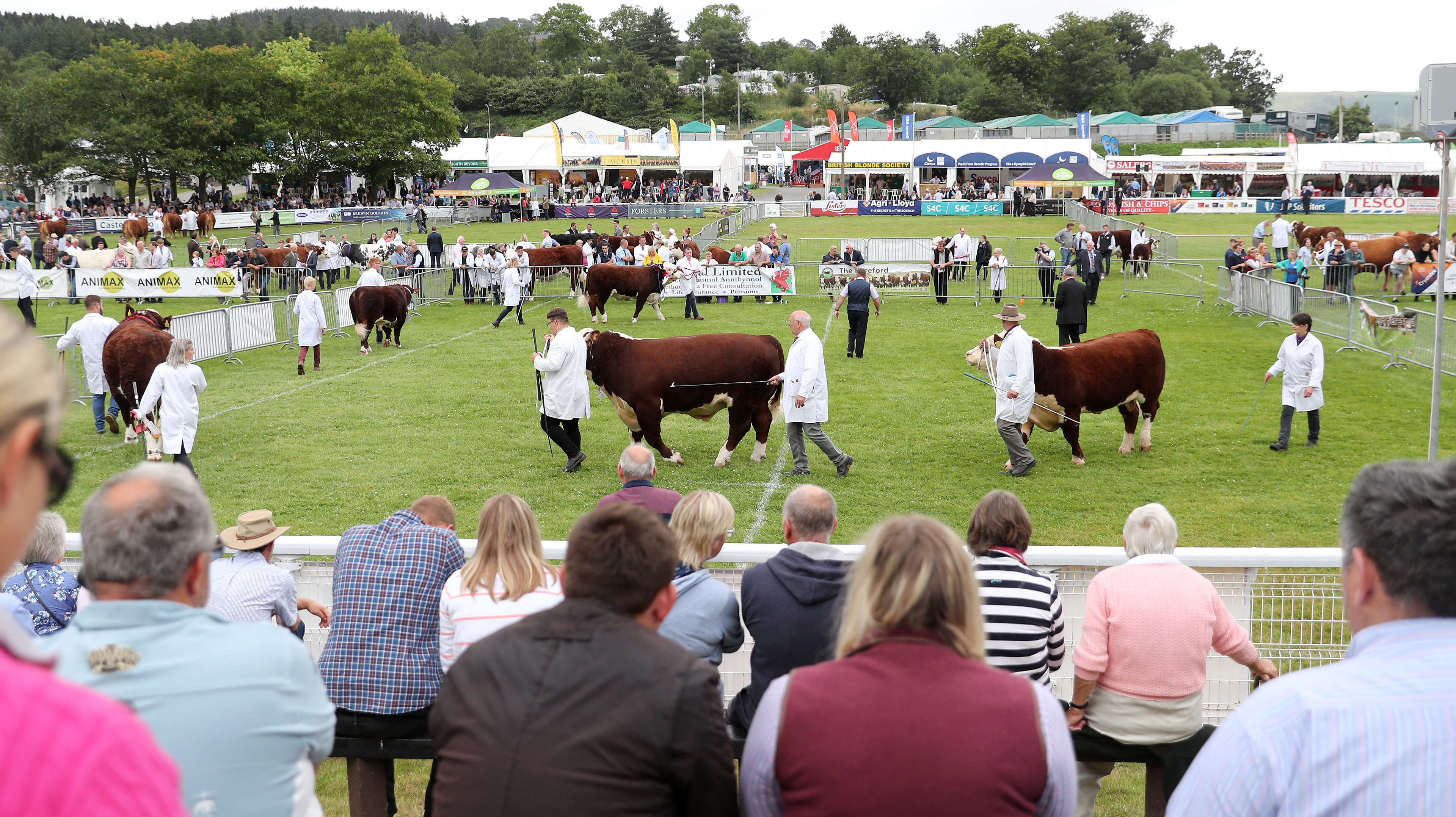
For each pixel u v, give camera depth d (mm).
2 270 28594
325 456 12719
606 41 167500
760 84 164000
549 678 2475
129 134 62406
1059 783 2340
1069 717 4336
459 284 28703
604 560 2648
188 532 2275
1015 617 4027
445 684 2607
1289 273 27141
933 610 2412
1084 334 21781
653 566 2678
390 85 67500
